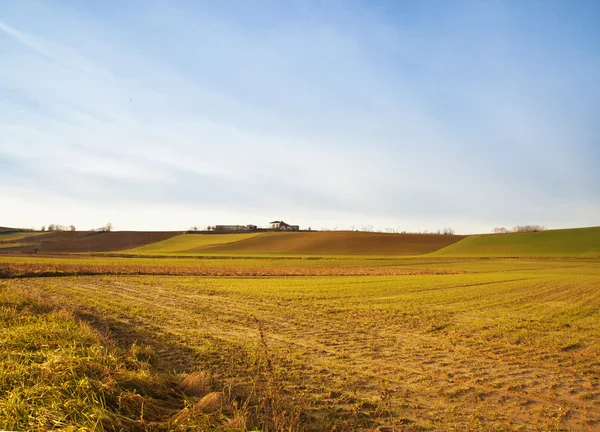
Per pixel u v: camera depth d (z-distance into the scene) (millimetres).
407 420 7672
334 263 78375
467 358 12211
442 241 131875
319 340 14320
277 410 7574
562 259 91375
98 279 37062
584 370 11031
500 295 29031
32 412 5840
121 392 6703
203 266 61812
